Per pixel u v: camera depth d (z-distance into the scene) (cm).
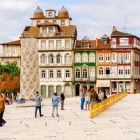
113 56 10606
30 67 5503
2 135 2294
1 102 2745
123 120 3003
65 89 10756
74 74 10712
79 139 2050
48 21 11781
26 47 5528
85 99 4453
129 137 2083
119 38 10606
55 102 3438
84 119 3153
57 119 3216
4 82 9300
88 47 10738
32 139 2095
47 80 10788
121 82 10562
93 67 10656
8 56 10981
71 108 4581
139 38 11106
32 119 3281
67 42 10750
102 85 10550
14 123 2984
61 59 10762
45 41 10812
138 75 11075
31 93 5494
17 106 5228
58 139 2067
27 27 11538
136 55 10894
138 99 6606
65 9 11900
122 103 5378
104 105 4119
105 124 2752
